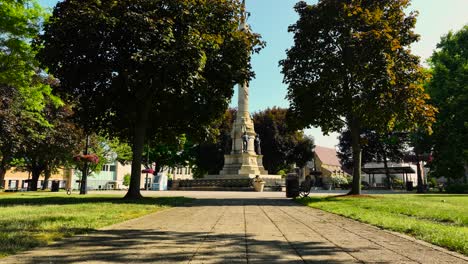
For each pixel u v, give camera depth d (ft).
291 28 90.22
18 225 27.40
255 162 160.15
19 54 69.00
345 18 81.41
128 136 86.69
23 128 118.01
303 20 87.86
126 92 69.97
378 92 77.00
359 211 45.42
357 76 79.66
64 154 139.03
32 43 63.36
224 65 70.08
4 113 104.53
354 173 88.07
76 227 27.30
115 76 66.13
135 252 18.85
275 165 233.55
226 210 47.19
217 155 223.10
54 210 42.14
